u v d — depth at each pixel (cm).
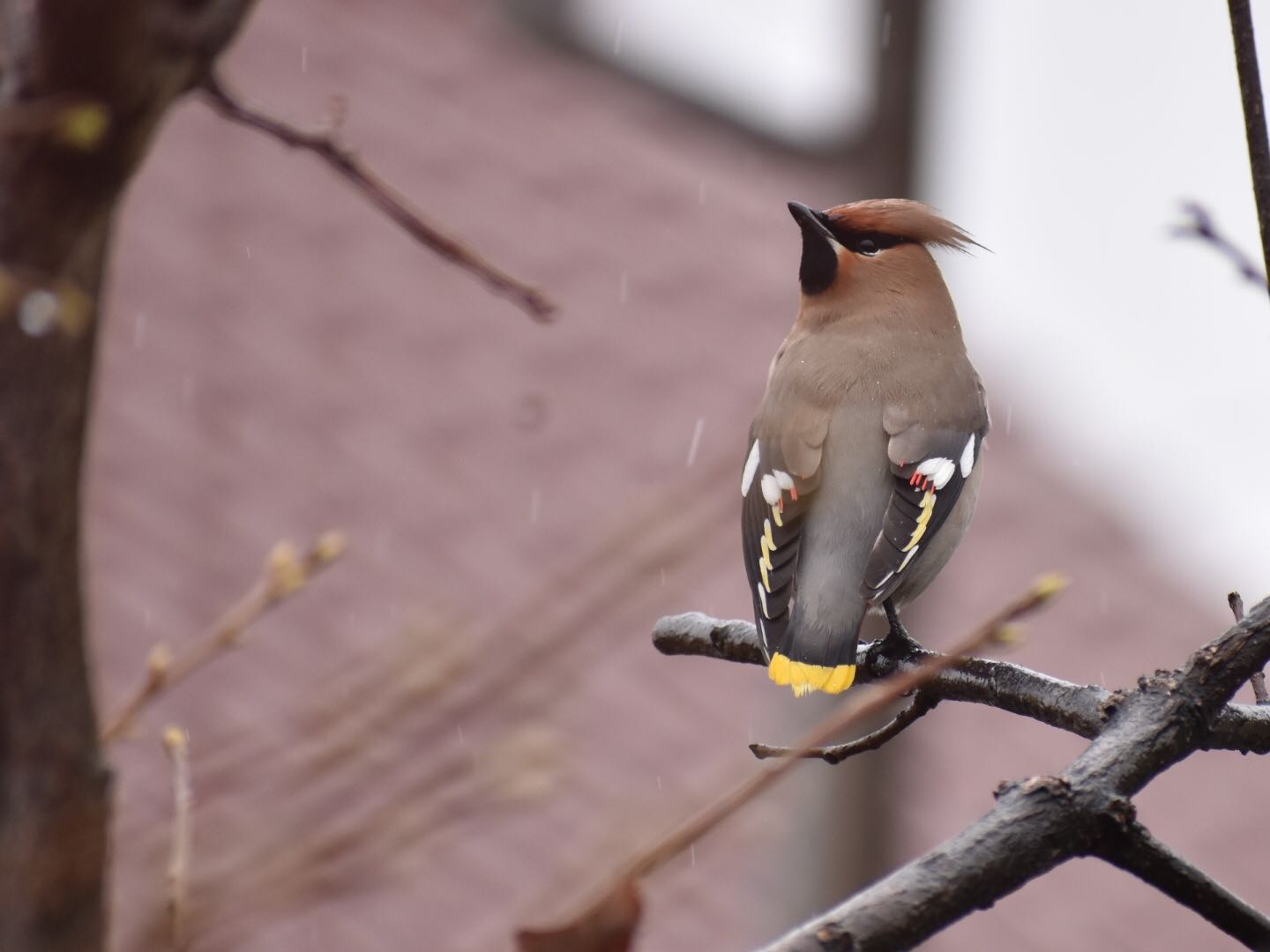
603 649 666
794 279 1920
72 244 420
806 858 1208
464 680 486
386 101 2020
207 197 1859
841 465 792
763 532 776
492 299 1831
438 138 1995
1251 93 478
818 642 716
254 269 1797
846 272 891
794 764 338
